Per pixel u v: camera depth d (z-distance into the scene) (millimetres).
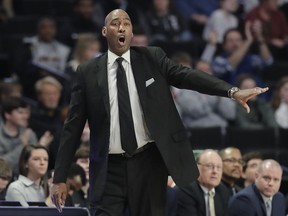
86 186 13273
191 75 9367
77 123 9531
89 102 9461
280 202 12883
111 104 9414
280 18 24094
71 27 22250
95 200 9344
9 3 23547
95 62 9547
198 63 19906
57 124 17203
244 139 18062
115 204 9398
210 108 19094
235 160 13734
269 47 23406
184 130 9492
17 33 22781
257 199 12703
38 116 17219
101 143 9375
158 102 9430
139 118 9414
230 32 21984
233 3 23984
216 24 23625
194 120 18969
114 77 9469
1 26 22766
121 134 9352
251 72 22047
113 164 9430
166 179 9523
